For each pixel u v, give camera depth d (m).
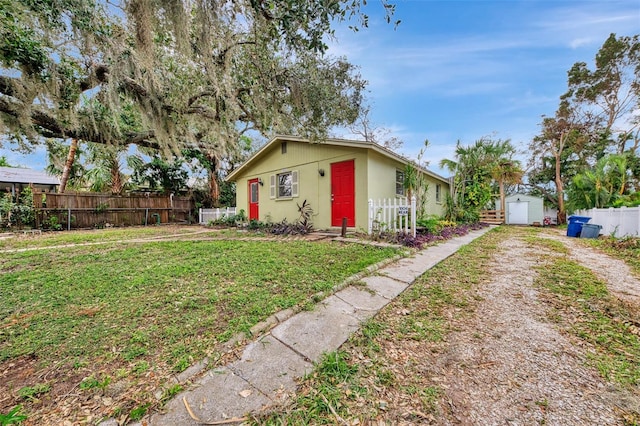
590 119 17.31
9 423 1.36
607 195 11.10
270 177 10.47
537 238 8.17
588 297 3.04
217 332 2.28
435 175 11.54
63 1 4.04
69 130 6.44
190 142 9.48
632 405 1.54
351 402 1.60
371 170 7.69
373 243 5.90
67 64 5.24
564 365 1.91
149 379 1.75
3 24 4.23
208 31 3.95
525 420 1.46
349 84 5.22
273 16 3.32
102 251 5.55
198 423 1.45
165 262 4.55
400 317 2.69
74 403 1.56
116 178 13.88
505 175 16.20
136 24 4.06
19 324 2.45
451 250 5.75
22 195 10.82
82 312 2.66
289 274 3.79
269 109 5.57
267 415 1.50
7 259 4.86
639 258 4.93
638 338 2.21
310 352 2.09
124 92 5.70
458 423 1.46
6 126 5.41
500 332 2.38
